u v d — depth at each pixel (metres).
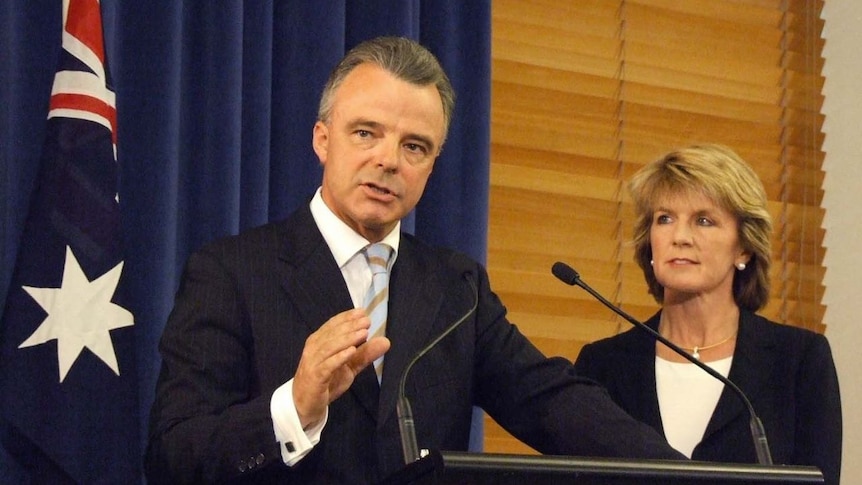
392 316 2.20
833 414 2.65
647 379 2.79
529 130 3.90
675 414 2.72
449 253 2.38
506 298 3.79
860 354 4.16
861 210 4.23
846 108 4.31
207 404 1.99
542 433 2.23
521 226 3.85
